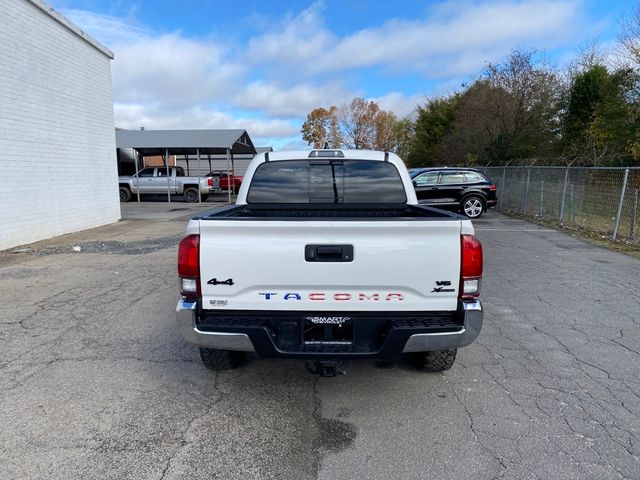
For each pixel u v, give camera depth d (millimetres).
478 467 2469
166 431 2812
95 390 3316
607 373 3602
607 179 11906
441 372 3629
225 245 2789
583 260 7977
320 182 4383
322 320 2855
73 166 11750
